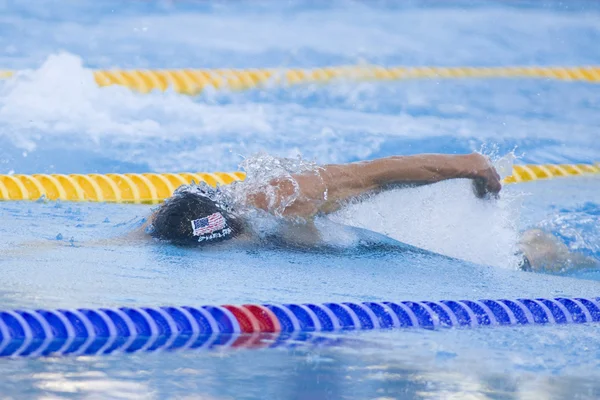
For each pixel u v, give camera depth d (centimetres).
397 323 1188
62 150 2514
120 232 1577
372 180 1558
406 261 1480
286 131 2800
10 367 934
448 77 3559
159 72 3347
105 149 2552
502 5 4678
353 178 1554
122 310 1131
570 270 1655
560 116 3144
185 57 3578
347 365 986
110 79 3195
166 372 936
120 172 2391
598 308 1301
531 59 3838
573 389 923
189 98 3120
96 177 2322
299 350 1045
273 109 3056
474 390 909
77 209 1994
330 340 1099
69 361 965
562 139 2884
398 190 1589
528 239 1691
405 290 1320
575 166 2661
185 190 1533
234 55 3659
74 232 1627
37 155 2459
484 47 3975
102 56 3494
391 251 1515
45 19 4122
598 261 1719
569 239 1870
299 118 2955
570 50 3975
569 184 2491
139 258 1403
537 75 3653
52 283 1249
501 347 1088
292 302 1216
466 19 4416
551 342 1120
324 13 4500
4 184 2195
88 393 855
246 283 1295
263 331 1130
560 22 4366
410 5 4684
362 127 2878
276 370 957
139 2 4634
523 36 4150
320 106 3125
